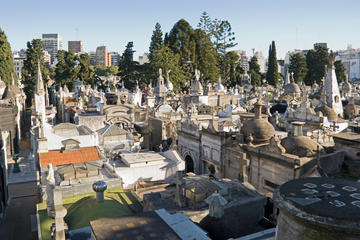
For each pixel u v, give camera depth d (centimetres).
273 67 16362
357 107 6347
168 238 1166
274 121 5031
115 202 2127
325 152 2928
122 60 14712
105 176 2812
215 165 3709
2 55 10288
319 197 777
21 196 3691
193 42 13388
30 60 12688
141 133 5825
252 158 3117
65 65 13925
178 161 3362
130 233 1188
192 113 5844
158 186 2866
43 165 3038
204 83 14125
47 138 3594
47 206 2100
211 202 1617
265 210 2342
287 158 2688
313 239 709
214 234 1602
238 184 2147
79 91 10812
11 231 2833
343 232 669
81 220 1873
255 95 10212
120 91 9725
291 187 857
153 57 12594
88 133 4162
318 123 4231
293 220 755
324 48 16200
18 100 7444
